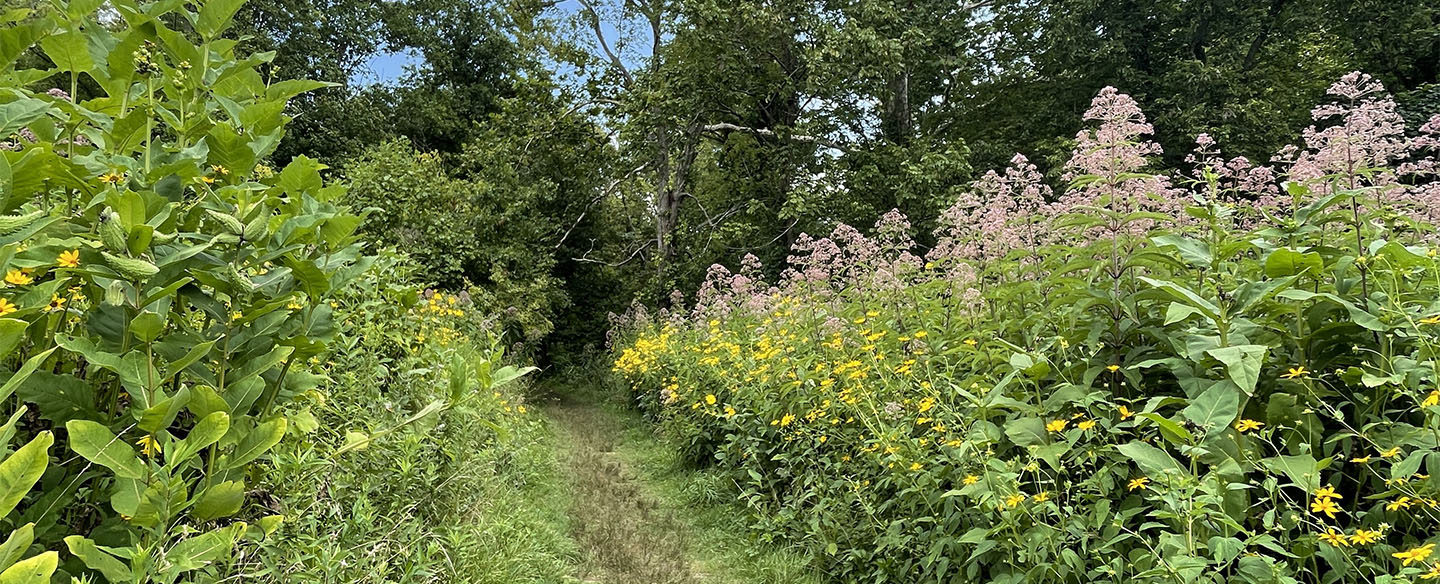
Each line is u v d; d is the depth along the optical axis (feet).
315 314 6.86
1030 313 11.66
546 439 21.85
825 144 47.52
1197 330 8.25
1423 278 8.63
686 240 53.31
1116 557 7.49
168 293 5.38
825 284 19.80
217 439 4.97
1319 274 8.17
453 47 77.87
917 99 55.31
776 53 46.88
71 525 5.65
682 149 50.44
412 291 11.48
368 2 70.49
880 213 43.93
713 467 18.20
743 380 18.15
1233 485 6.55
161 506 4.81
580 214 52.90
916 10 46.57
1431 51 46.06
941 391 11.61
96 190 5.81
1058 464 7.85
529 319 40.47
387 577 8.72
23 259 5.09
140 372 5.30
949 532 9.82
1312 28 46.62
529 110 51.80
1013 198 13.50
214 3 6.68
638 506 16.37
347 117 62.80
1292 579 6.14
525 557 11.32
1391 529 7.02
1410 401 7.84
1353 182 10.18
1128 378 8.95
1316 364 8.34
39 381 5.23
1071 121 47.42
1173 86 42.47
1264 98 43.55
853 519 12.14
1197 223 11.46
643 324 41.47
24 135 7.80
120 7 6.29
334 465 9.55
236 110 6.46
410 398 14.39
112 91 6.64
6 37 6.03
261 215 6.12
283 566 7.54
